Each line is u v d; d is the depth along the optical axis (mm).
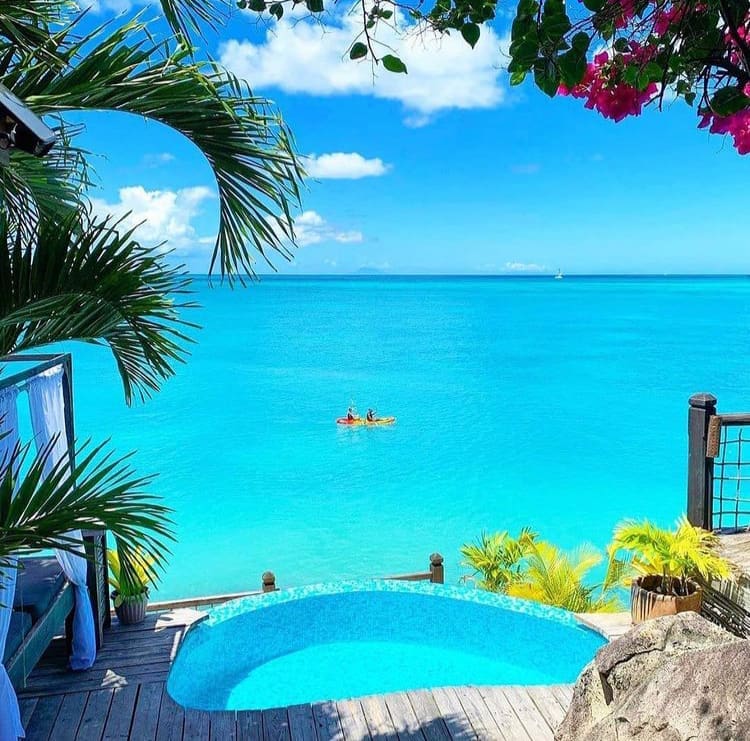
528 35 1271
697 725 2158
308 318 64000
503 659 6266
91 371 31688
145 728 4195
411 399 25859
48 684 4699
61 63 2596
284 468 17203
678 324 53844
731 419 5766
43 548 2600
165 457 18250
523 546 7699
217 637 6047
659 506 14305
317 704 4441
